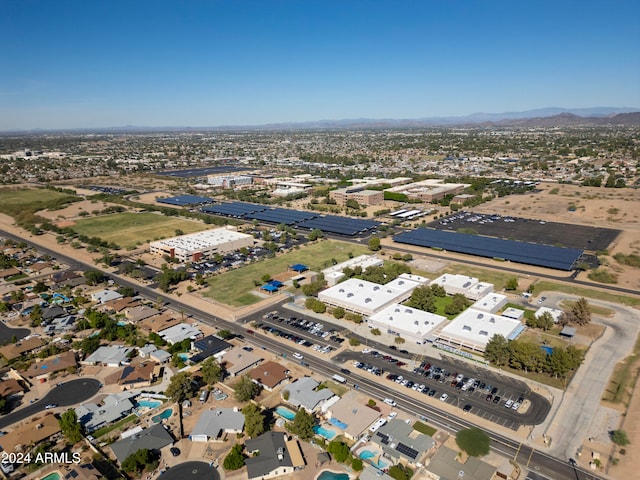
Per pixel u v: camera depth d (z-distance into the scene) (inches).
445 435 3846.0
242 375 4753.9
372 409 4126.5
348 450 3555.6
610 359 5039.4
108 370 4921.3
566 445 3722.9
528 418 4072.3
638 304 6456.7
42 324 5954.7
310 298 6501.0
